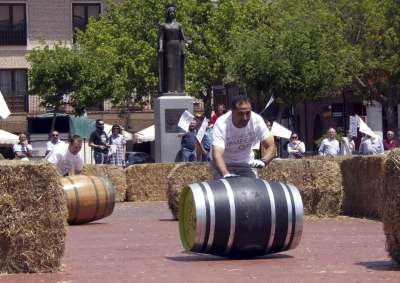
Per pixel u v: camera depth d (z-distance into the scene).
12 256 18.53
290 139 55.19
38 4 92.88
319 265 18.78
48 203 18.59
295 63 68.06
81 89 78.06
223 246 19.38
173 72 49.69
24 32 92.88
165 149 49.31
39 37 92.38
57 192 18.69
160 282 16.91
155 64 82.25
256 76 68.12
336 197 31.69
